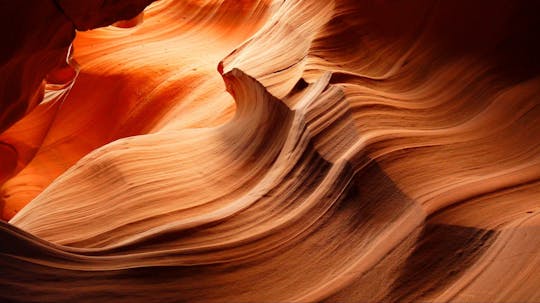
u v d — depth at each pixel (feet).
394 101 12.65
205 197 13.43
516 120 11.07
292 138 12.73
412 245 8.32
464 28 13.46
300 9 18.17
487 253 7.87
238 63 17.49
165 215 12.76
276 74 15.25
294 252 9.82
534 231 7.58
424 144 10.77
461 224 8.35
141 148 16.12
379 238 9.06
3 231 8.72
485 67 12.57
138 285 8.99
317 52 15.20
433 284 7.84
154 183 14.17
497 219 8.36
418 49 14.19
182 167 15.01
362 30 15.52
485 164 10.18
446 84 12.97
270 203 11.49
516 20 12.59
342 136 11.50
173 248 10.21
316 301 8.23
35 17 16.34
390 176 9.80
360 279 8.41
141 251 10.16
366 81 13.51
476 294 7.24
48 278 8.65
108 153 16.01
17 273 8.38
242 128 15.44
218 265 9.62
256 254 9.90
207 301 8.89
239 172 13.98
